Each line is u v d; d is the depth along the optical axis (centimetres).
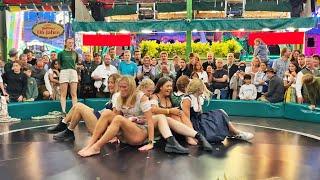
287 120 798
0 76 765
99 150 488
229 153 500
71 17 1151
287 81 837
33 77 864
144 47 1081
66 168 425
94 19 1133
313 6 966
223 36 1282
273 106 830
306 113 774
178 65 905
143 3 1115
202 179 387
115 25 994
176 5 1090
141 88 542
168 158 468
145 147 506
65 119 613
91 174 403
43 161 455
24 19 1291
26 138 593
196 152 500
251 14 1091
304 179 391
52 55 871
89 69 901
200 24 947
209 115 573
